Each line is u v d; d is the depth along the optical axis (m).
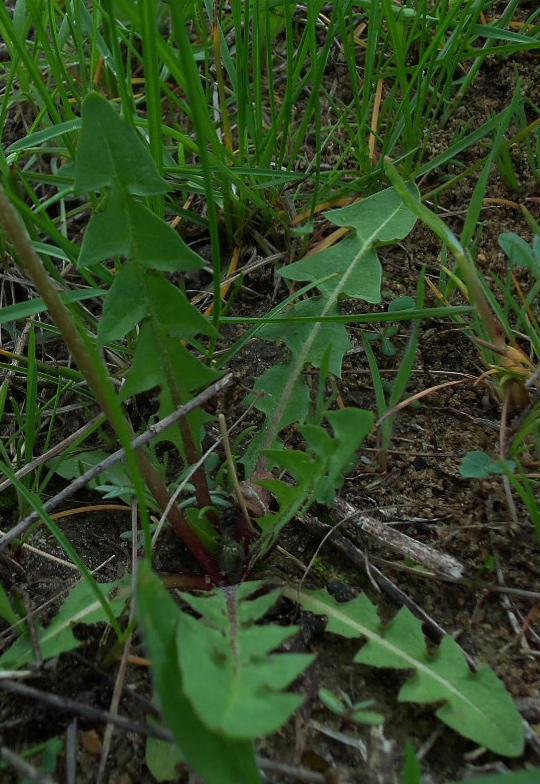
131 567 0.41
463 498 0.42
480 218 0.51
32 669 0.36
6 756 0.31
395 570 0.40
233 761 0.31
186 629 0.31
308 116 0.49
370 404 0.46
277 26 0.53
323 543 0.41
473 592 0.40
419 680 0.36
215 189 0.51
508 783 0.31
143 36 0.36
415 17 0.52
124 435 0.35
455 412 0.45
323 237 0.52
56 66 0.46
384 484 0.43
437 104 0.52
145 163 0.36
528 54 0.55
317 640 0.39
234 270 0.51
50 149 0.49
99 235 0.37
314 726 0.36
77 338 0.34
